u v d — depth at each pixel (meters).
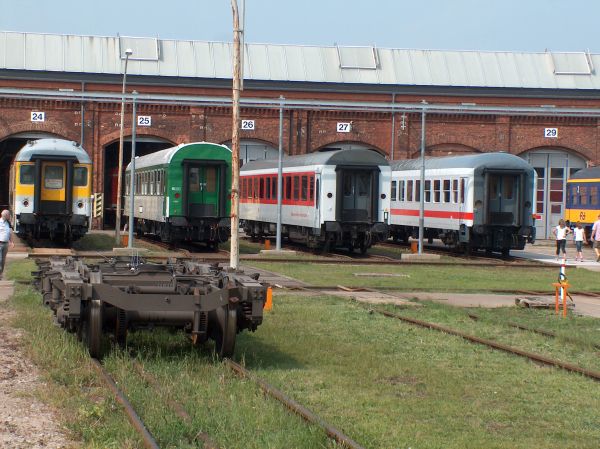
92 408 9.95
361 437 9.45
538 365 14.30
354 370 13.22
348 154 37.75
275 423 9.67
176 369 12.48
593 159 56.47
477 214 38.47
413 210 44.28
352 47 56.47
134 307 12.83
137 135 53.19
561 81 56.91
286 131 54.34
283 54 55.62
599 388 12.64
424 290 25.86
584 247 50.03
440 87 55.19
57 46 53.44
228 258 34.16
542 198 56.91
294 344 15.19
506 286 27.55
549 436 10.06
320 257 36.94
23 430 9.54
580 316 20.84
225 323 13.17
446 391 12.13
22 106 51.56
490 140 55.78
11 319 17.05
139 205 44.97
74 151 37.56
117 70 53.09
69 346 13.62
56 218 37.34
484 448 9.33
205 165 37.53
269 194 43.66
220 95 53.66
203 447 8.92
